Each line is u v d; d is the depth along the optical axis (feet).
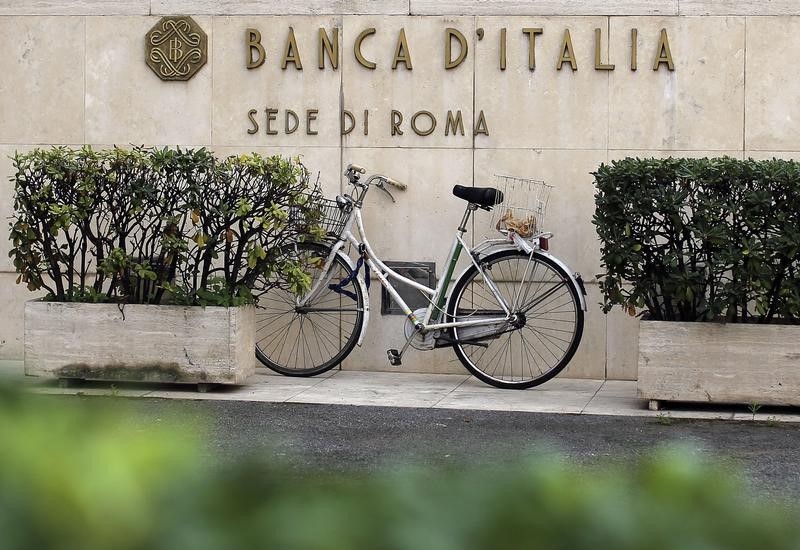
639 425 21.18
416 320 25.40
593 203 26.14
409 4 26.58
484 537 3.97
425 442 19.35
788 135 25.62
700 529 4.07
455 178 26.55
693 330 22.30
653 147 25.98
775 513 4.34
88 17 27.45
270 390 24.45
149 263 24.22
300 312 26.55
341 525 3.88
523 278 24.81
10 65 27.71
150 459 4.05
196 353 23.95
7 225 27.71
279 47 26.99
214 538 3.78
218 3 27.12
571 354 24.93
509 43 26.32
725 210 21.94
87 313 24.14
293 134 27.02
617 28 26.00
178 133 27.35
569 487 4.22
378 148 26.76
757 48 25.63
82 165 24.03
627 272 22.77
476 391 24.72
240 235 24.64
